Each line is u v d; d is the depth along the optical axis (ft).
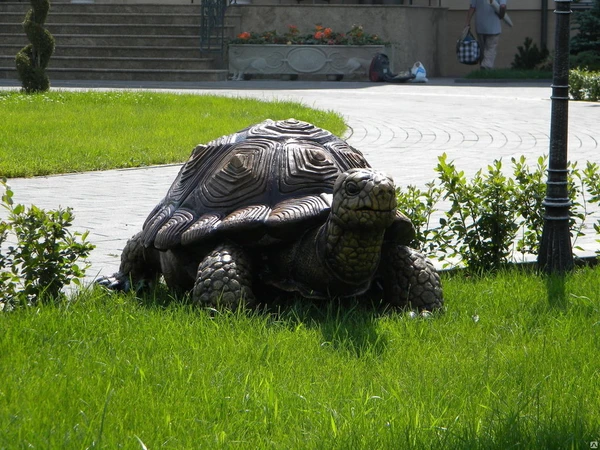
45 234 23.12
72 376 16.79
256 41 112.68
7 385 16.24
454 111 76.38
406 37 115.65
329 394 16.02
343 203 19.53
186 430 14.57
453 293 23.79
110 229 34.22
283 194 21.71
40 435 14.06
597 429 14.73
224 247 21.57
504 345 19.19
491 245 28.07
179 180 24.06
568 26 27.25
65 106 72.79
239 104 74.23
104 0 124.26
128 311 21.26
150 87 97.50
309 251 20.94
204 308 20.99
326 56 112.98
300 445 13.94
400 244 22.36
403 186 42.55
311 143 23.22
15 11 116.16
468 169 47.78
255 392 15.84
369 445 13.83
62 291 24.02
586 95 89.04
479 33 122.11
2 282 22.62
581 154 52.34
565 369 17.52
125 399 15.67
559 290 23.88
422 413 15.10
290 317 20.75
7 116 65.62
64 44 111.96
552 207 27.22
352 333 19.70
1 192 41.75
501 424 14.61
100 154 51.98
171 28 113.19
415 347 18.83
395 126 66.13
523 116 72.95
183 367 17.21
